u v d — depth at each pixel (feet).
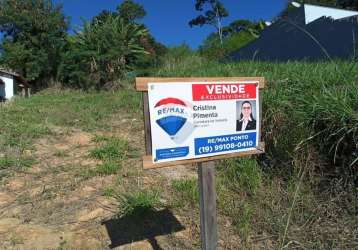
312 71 18.67
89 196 14.47
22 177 16.51
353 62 19.08
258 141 10.30
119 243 11.82
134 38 64.03
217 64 39.47
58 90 57.41
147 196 13.70
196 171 16.49
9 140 20.98
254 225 12.62
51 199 14.39
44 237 12.10
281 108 15.46
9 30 99.19
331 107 13.78
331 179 13.74
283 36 44.96
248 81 10.04
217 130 9.67
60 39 94.58
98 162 17.83
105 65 54.90
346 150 13.48
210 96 9.53
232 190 14.48
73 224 12.80
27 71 93.86
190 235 12.16
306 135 14.32
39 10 96.58
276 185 14.42
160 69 51.24
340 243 11.65
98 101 35.19
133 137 21.75
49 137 22.17
